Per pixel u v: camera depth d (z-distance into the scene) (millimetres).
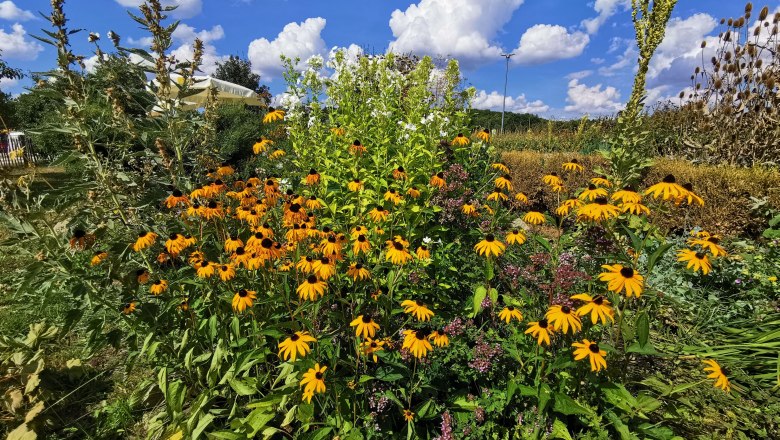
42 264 2371
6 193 2439
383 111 4535
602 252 2811
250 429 2191
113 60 3158
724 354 2928
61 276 2398
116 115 3064
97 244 2850
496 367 2324
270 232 2615
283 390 2350
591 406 2193
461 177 3889
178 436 2336
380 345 2205
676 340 3205
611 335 2373
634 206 2326
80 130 2936
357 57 5312
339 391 2090
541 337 2045
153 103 3285
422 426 2301
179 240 2531
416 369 2305
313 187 4008
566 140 11516
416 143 3980
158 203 3279
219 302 2549
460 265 3322
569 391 2229
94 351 2414
